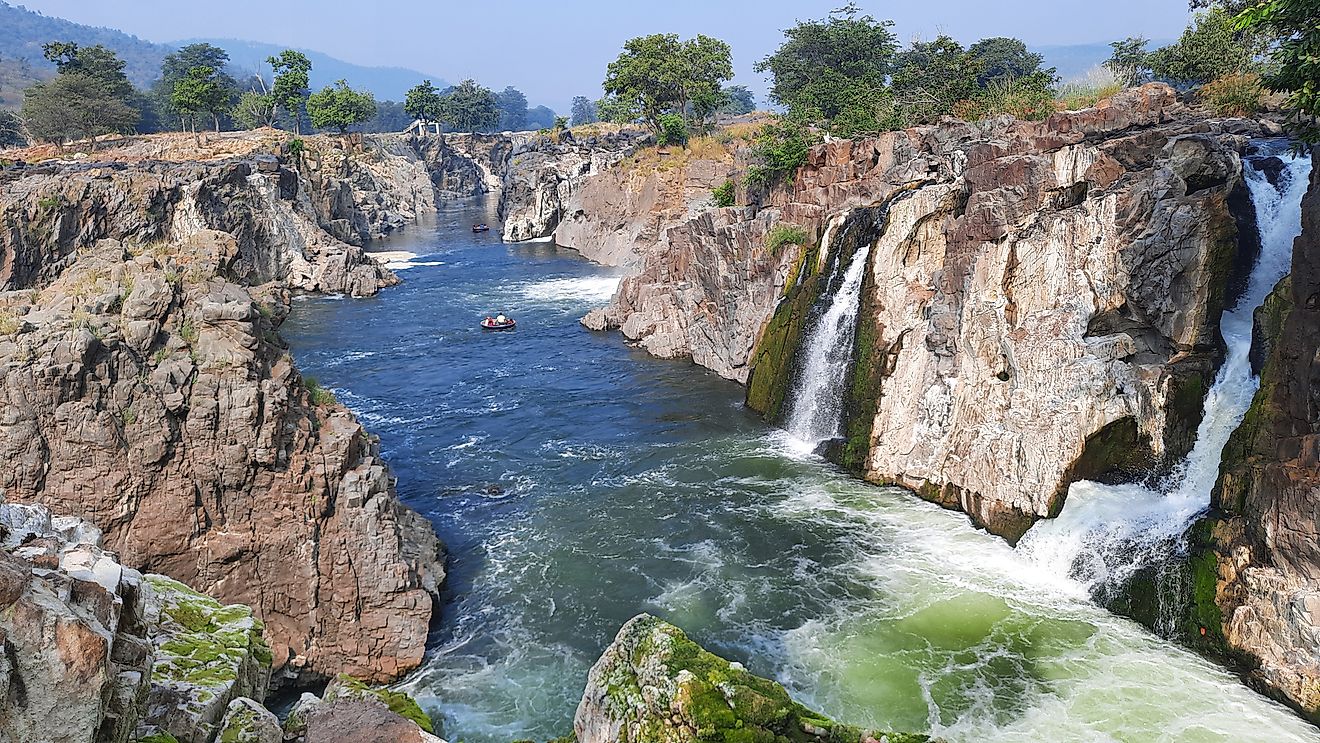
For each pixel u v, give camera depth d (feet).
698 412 168.35
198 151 391.24
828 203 181.27
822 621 97.71
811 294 161.07
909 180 160.04
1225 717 79.61
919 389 133.08
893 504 126.52
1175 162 106.73
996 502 116.47
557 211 428.97
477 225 470.39
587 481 136.36
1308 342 84.99
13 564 27.73
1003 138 145.89
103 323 84.58
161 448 84.48
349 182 456.86
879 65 345.10
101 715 27.37
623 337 226.99
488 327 239.50
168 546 85.35
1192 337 102.89
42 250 257.34
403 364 206.28
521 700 86.02
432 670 90.53
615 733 46.80
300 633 89.30
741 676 45.96
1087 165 117.50
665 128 361.10
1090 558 102.58
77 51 515.09
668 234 227.20
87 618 27.78
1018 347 116.47
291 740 43.42
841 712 82.89
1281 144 114.11
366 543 90.53
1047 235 116.26
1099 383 107.34
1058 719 80.64
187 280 93.97
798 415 155.12
